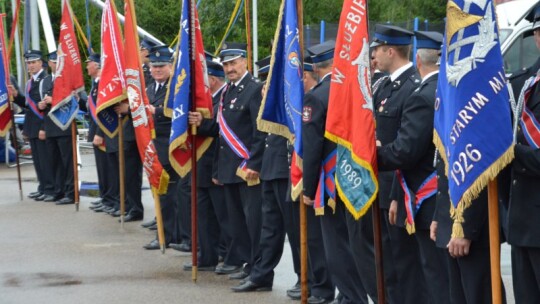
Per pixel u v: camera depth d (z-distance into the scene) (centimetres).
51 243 1042
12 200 1422
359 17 567
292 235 755
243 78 824
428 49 560
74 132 1282
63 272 886
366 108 559
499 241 485
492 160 470
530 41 1309
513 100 489
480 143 472
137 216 1196
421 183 565
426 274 576
